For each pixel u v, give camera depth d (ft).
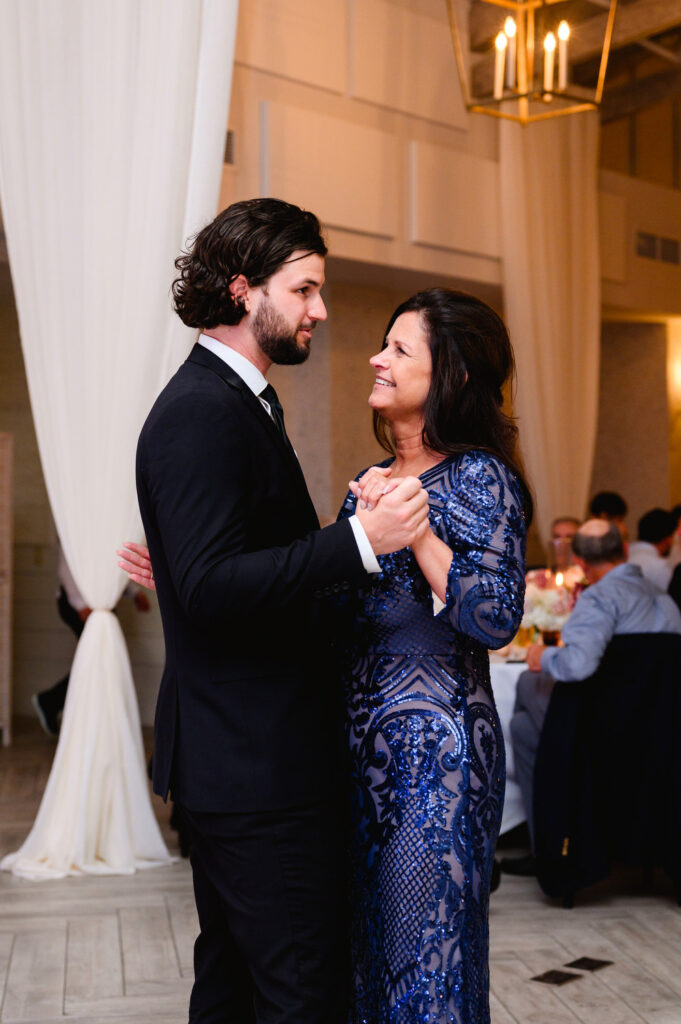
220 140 14.21
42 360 14.10
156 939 11.73
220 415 5.70
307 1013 5.87
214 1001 6.77
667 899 13.11
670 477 31.07
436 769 6.29
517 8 16.85
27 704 26.58
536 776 12.85
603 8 17.38
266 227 5.96
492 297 24.88
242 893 5.93
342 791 6.17
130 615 25.26
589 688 12.77
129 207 13.84
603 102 29.63
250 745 5.86
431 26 21.77
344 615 6.59
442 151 21.99
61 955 11.27
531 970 10.78
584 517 24.58
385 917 6.31
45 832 14.37
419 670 6.44
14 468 26.05
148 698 25.05
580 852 12.56
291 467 6.07
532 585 15.38
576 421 24.21
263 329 6.01
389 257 21.18
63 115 13.78
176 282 6.23
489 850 6.39
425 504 5.74
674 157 31.42
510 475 6.48
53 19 13.66
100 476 14.11
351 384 23.04
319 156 19.75
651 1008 9.87
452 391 6.56
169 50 13.80
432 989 6.10
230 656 5.91
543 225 23.43
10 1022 9.64
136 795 14.52
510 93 17.16
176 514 5.55
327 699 6.18
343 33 20.31
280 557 5.51
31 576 26.37
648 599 13.07
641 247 28.37
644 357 31.40
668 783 12.54
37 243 13.88
